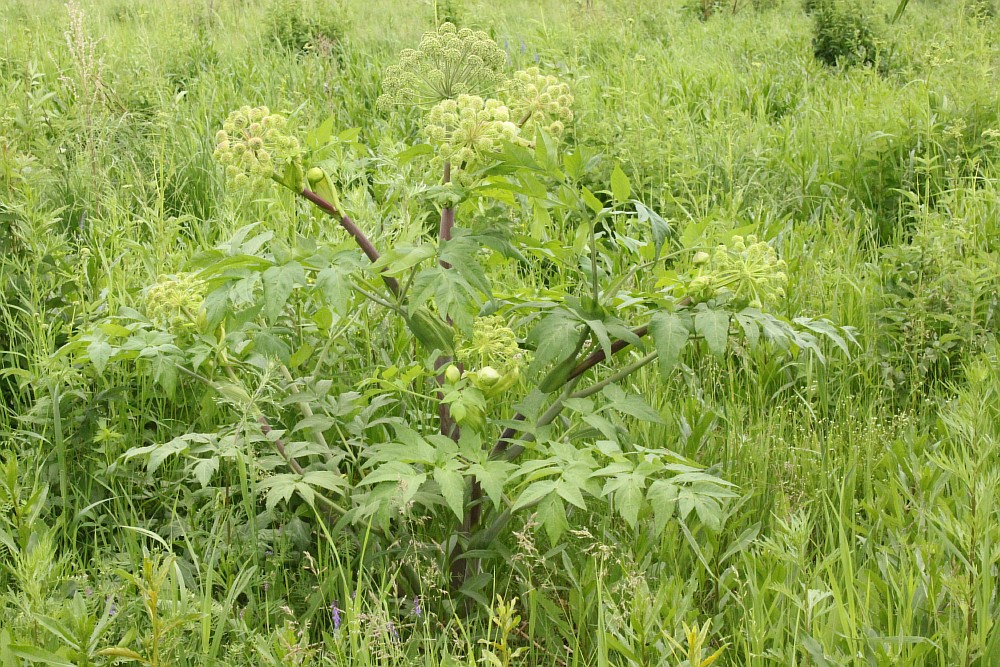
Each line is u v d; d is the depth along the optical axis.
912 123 6.06
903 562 2.44
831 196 5.65
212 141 5.83
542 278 4.37
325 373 3.29
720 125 6.36
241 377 3.17
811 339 2.43
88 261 3.85
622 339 2.36
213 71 7.76
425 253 2.22
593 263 2.37
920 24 11.28
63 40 8.52
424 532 2.75
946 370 3.92
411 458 2.21
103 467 2.96
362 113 7.11
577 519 2.84
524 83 2.62
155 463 2.48
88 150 5.12
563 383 2.49
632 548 2.68
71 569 2.58
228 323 2.53
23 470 2.94
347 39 9.45
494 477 2.19
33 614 1.90
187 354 2.67
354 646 2.13
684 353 3.85
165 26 9.38
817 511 2.87
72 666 1.87
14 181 4.05
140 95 6.77
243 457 2.55
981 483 2.42
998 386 3.41
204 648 2.16
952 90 6.77
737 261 2.33
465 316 2.15
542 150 2.23
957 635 2.21
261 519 2.79
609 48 9.88
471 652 2.02
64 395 3.04
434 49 2.57
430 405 3.24
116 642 2.23
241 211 4.79
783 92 8.09
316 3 9.98
